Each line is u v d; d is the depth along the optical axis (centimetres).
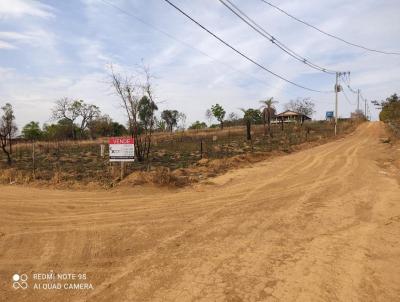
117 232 776
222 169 1717
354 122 7012
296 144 3125
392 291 505
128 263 609
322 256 630
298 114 6644
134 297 491
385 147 2738
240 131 4741
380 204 1015
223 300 477
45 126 6762
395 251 656
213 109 5788
